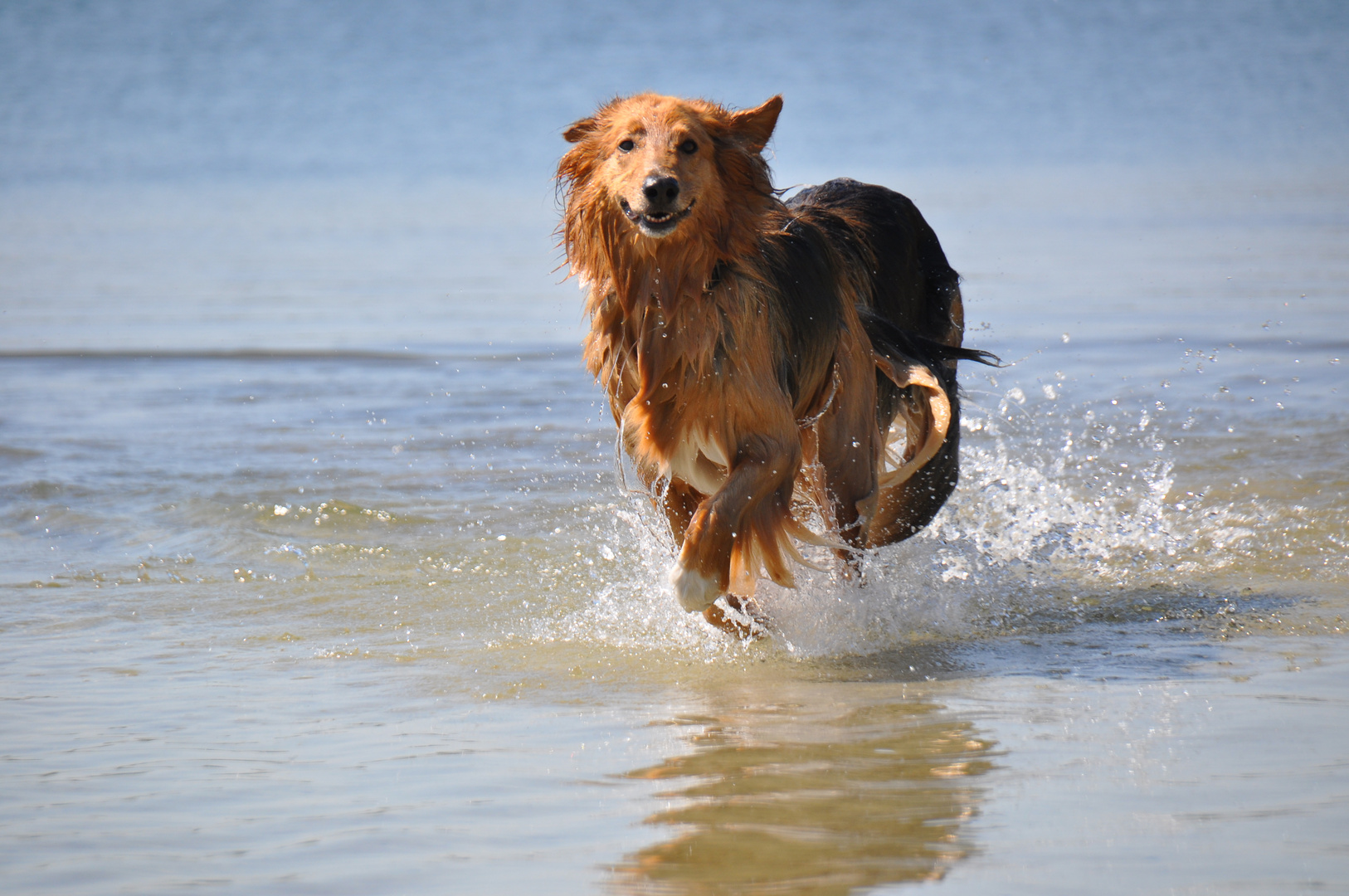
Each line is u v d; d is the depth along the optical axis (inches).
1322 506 481.4
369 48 3742.6
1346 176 1790.1
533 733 280.1
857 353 393.4
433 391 732.0
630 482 512.4
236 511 500.7
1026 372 754.2
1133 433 606.2
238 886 204.7
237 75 3294.8
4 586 412.5
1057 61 3555.6
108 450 597.0
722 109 350.6
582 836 221.9
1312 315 879.7
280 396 718.5
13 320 935.0
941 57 3641.7
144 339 872.9
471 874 207.5
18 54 3371.1
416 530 484.4
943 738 270.8
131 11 4116.6
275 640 358.6
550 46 3791.8
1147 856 210.4
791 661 340.8
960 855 212.2
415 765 258.8
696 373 339.9
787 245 368.2
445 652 347.3
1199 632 353.7
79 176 2001.7
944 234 1336.1
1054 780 244.8
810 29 4074.8
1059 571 422.3
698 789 243.1
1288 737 265.1
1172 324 869.8
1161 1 4434.1
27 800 240.8
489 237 1424.7
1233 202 1521.9
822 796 238.7
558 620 380.5
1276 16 4074.8
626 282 343.0
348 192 1881.2
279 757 264.4
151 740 274.8
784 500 347.3
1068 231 1331.2
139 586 415.2
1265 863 207.3
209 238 1391.5
